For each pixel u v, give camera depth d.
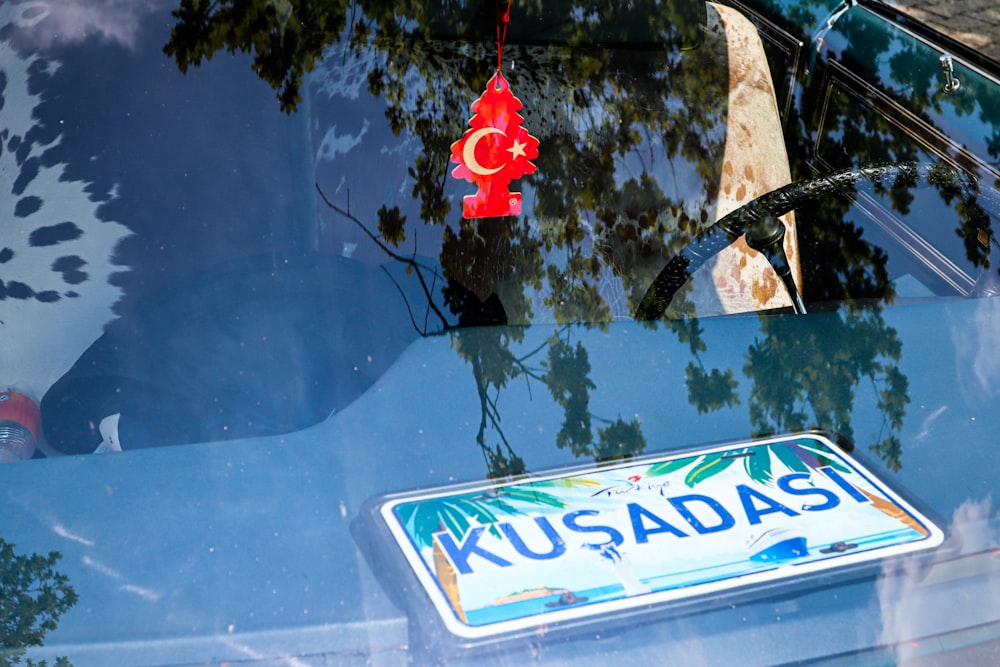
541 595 0.74
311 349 1.06
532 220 1.42
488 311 1.27
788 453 0.93
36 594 0.75
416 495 0.86
